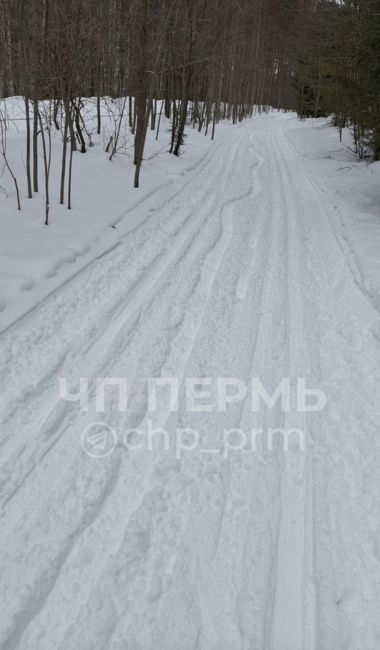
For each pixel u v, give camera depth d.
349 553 2.41
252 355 4.12
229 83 34.53
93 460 2.91
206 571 2.29
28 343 4.07
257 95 50.06
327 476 2.88
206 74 21.16
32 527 2.46
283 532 2.51
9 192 7.71
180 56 12.98
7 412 3.26
